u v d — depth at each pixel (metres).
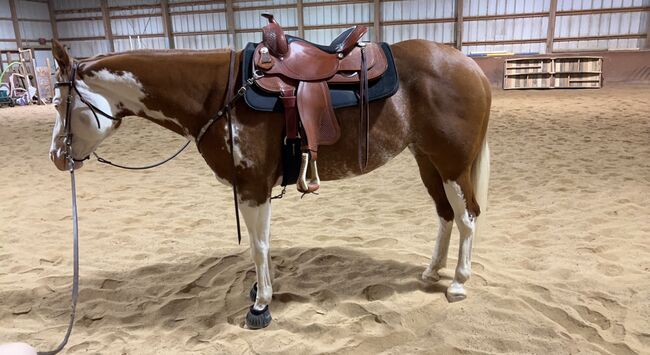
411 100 1.79
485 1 12.56
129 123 8.20
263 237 1.79
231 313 2.01
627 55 11.41
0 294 2.21
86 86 1.66
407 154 5.07
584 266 2.27
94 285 2.30
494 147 5.17
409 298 2.06
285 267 2.43
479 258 2.43
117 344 1.81
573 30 12.09
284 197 3.69
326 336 1.80
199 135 1.72
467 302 1.99
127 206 3.56
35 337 1.87
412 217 3.14
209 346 1.77
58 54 1.58
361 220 3.12
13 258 2.65
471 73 1.81
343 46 1.71
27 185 4.22
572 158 4.50
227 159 1.71
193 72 1.68
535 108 8.13
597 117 6.80
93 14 15.76
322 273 2.34
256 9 14.30
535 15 12.23
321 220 3.15
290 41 1.74
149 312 2.04
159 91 1.69
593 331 1.76
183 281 2.32
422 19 13.18
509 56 12.30
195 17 14.92
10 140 6.70
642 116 6.68
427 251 2.57
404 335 1.78
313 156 1.62
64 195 3.88
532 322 1.82
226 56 1.72
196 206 3.54
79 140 1.72
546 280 2.16
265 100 1.63
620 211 2.99
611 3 11.59
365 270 2.35
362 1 13.38
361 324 1.87
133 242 2.86
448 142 1.80
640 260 2.31
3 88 12.96
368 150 1.78
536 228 2.80
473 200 1.95
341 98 1.69
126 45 15.88
